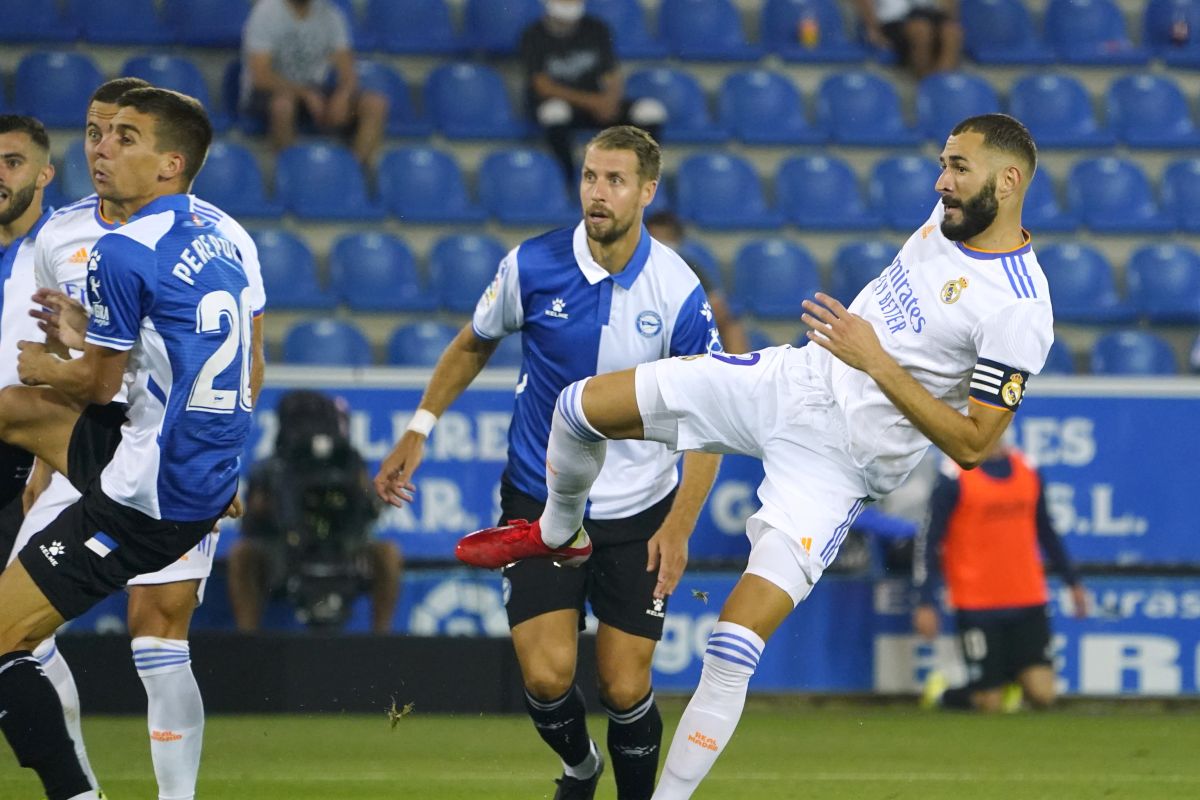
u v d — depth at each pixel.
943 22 51.12
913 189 47.84
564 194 46.00
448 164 45.94
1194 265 46.56
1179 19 53.50
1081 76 52.09
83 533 16.39
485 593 34.69
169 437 16.34
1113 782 24.61
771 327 43.53
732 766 26.09
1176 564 36.16
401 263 43.44
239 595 32.97
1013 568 34.59
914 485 36.09
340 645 32.59
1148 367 43.66
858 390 17.41
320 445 32.41
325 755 27.23
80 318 16.41
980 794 23.19
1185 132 50.88
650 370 17.61
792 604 17.19
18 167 20.05
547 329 19.20
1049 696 34.84
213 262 16.69
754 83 49.56
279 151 44.88
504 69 49.53
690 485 18.88
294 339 40.66
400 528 34.38
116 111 17.08
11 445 18.42
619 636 19.11
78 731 19.33
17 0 47.16
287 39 45.19
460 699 32.97
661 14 51.66
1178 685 36.16
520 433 19.70
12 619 16.22
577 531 18.27
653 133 46.56
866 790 23.44
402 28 49.88
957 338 17.14
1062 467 35.97
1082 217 47.81
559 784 19.97
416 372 34.31
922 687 35.97
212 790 22.84
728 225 45.81
